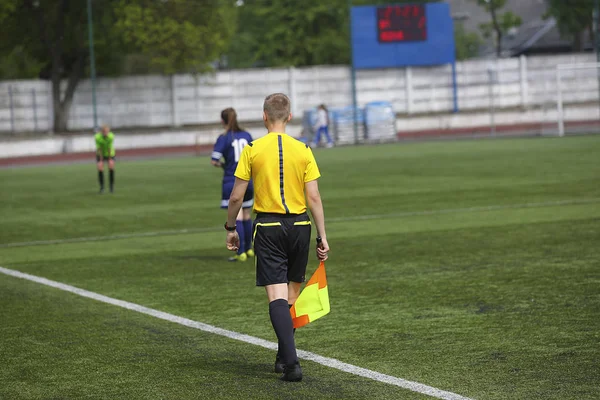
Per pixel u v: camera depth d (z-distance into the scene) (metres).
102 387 7.08
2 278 12.51
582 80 61.53
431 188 22.73
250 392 6.81
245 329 8.95
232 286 11.35
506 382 6.84
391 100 59.22
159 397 6.77
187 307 10.12
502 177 24.64
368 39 52.84
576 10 66.69
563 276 10.96
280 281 7.07
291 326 6.98
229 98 57.88
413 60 53.72
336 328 8.83
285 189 7.07
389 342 8.20
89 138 52.81
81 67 54.69
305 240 7.13
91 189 27.11
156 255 14.23
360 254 13.42
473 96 60.28
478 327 8.61
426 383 6.88
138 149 53.09
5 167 42.25
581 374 6.98
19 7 53.53
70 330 9.12
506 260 12.29
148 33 52.97
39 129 54.84
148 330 9.02
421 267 12.09
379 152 40.16
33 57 56.44
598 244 13.27
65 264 13.66
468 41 80.12
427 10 53.53
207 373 7.39
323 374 7.23
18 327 9.30
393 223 16.80
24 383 7.25
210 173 31.94
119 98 56.25
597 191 20.38
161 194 24.62
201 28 55.06
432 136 53.00
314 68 58.56
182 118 57.25
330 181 26.12
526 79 60.84
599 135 43.53
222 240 15.71
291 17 75.06
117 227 17.98
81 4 53.69
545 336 8.17
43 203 23.42
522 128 55.56
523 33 82.19
